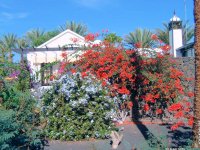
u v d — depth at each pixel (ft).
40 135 26.86
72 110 29.04
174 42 83.51
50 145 26.89
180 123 29.96
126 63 37.32
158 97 36.45
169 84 36.55
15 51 70.74
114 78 37.60
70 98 29.53
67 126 28.66
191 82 37.93
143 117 37.19
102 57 38.04
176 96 36.37
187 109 31.89
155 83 36.76
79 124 28.76
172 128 29.78
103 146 26.40
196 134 20.84
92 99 30.25
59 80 30.83
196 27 20.58
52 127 28.99
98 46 40.68
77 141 28.32
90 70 37.65
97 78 34.55
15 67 42.50
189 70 40.32
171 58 40.16
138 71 37.22
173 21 84.74
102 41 42.09
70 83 29.91
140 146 24.56
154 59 38.04
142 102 37.27
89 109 29.32
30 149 24.50
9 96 25.34
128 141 27.09
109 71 37.09
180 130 30.19
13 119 22.52
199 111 20.75
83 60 38.99
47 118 28.96
